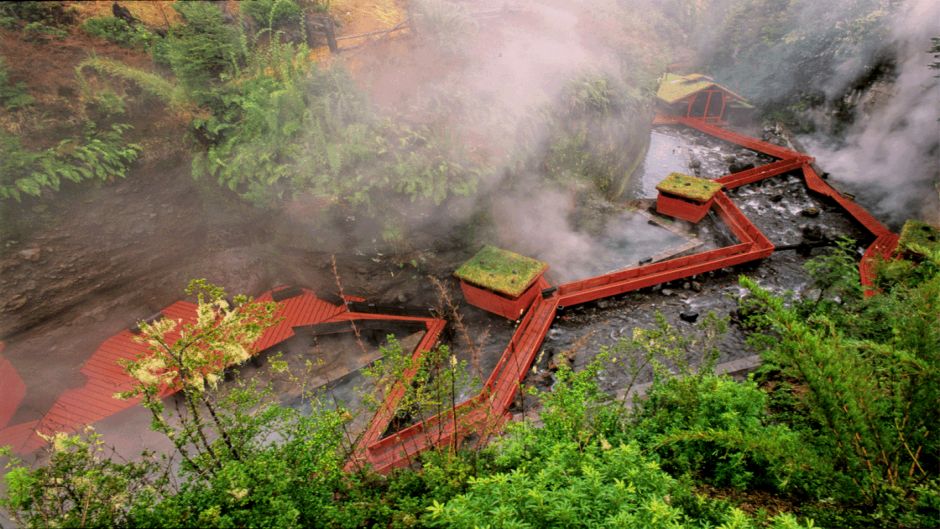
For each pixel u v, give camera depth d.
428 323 17.80
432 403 8.36
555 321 18.73
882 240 22.83
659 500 4.38
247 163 15.24
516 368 15.77
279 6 17.62
